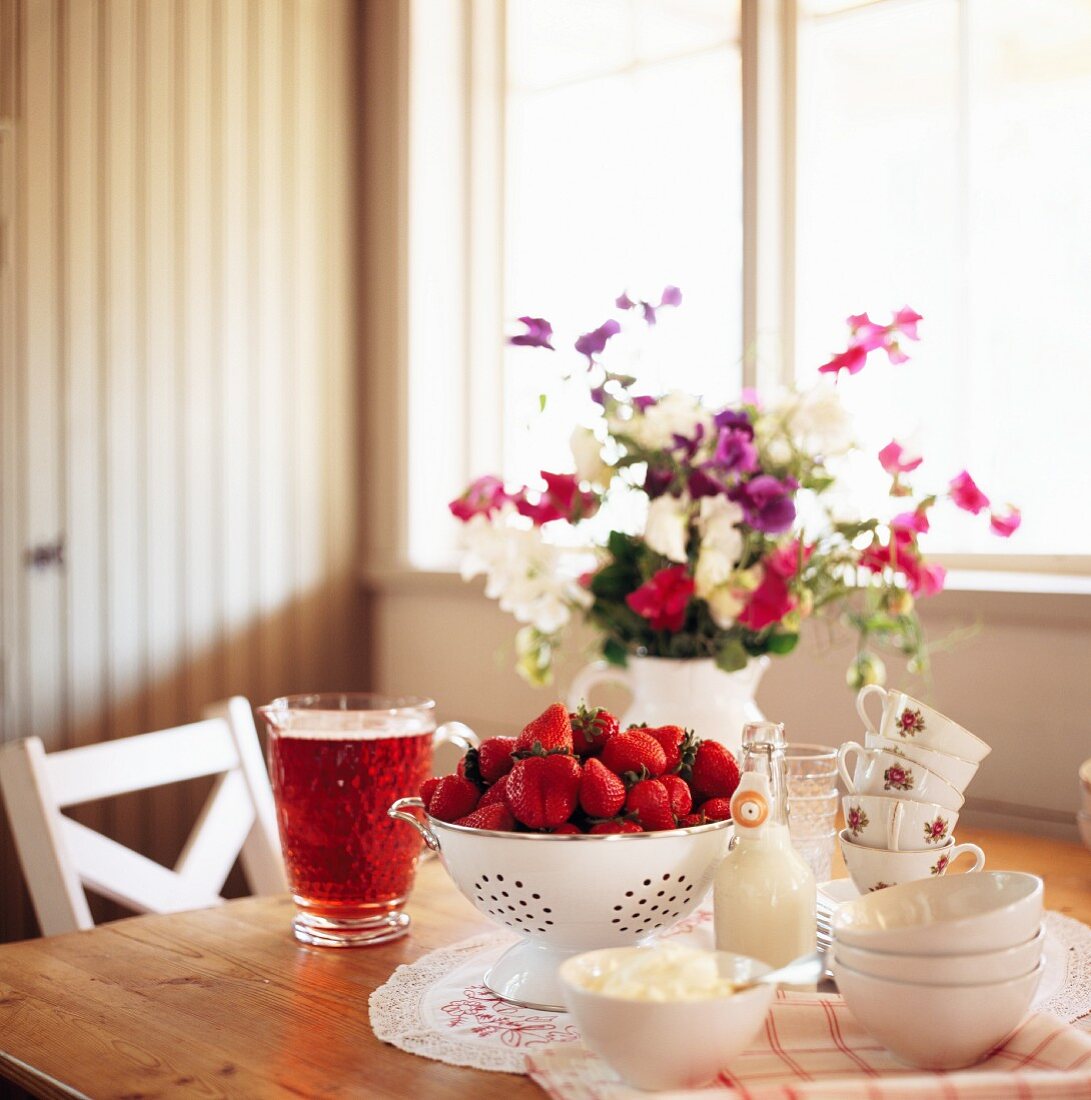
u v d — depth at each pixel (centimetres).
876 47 213
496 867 93
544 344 146
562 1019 93
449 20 270
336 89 271
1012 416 201
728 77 231
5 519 223
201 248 249
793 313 219
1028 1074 72
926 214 209
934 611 183
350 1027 92
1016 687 175
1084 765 137
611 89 252
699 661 136
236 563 255
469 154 273
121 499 238
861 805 106
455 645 258
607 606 145
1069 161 195
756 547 139
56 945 115
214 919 123
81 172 232
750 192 214
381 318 273
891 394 212
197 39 248
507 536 146
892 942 77
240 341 255
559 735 98
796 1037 84
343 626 273
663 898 95
